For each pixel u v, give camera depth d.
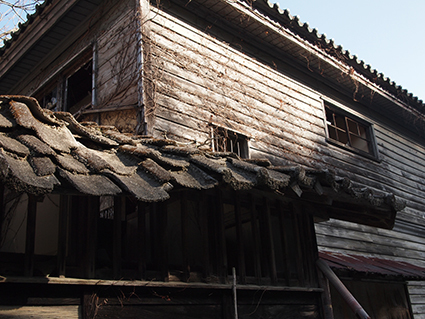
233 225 5.15
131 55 6.40
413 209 10.95
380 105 10.95
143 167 3.12
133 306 3.27
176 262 4.67
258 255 4.35
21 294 2.72
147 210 4.79
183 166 3.32
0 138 2.53
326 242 8.14
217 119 6.93
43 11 7.24
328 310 4.79
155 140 3.83
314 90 9.30
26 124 2.76
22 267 2.88
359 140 10.61
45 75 8.38
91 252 3.18
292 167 3.85
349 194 4.34
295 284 4.64
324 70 9.21
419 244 10.72
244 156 7.25
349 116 10.20
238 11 7.34
